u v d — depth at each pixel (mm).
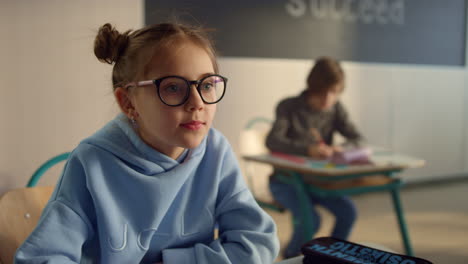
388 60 4102
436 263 2354
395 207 2189
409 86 4145
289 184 2178
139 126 808
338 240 796
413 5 4180
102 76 1914
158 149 809
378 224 3070
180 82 697
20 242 956
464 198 3771
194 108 698
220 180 879
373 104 3969
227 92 3379
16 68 1730
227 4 3350
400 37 4145
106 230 758
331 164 1977
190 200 852
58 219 718
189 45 722
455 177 4473
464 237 2795
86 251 784
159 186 784
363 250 746
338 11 3816
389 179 2107
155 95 701
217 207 879
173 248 833
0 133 1715
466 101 4477
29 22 1743
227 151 905
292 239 2182
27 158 1778
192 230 843
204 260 769
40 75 1783
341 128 2500
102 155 778
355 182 2010
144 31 764
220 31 3334
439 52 4383
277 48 3586
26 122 1768
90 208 774
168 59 707
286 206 2184
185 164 815
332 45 3820
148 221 784
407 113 4152
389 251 794
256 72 3480
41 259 675
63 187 757
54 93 1819
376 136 4008
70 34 1835
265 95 3537
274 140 2268
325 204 2201
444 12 4359
